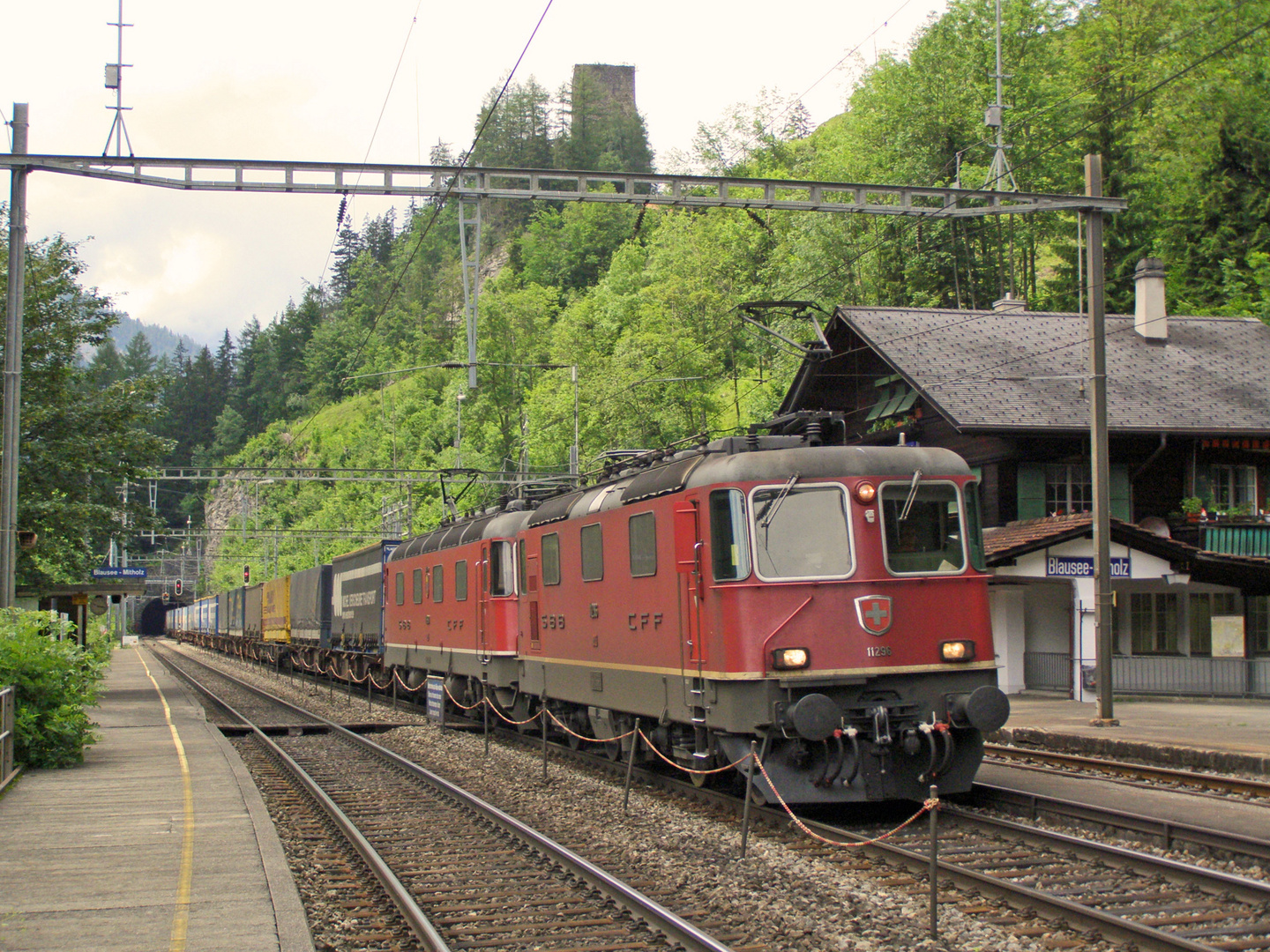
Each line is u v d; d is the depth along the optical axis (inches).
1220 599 1057.5
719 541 462.3
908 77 2079.2
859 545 453.7
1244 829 413.1
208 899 323.9
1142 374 1182.3
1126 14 2306.8
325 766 692.7
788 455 463.5
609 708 586.2
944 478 468.4
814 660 442.9
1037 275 2324.1
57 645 629.9
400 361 4493.1
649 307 2628.0
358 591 1291.8
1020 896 321.1
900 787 445.7
